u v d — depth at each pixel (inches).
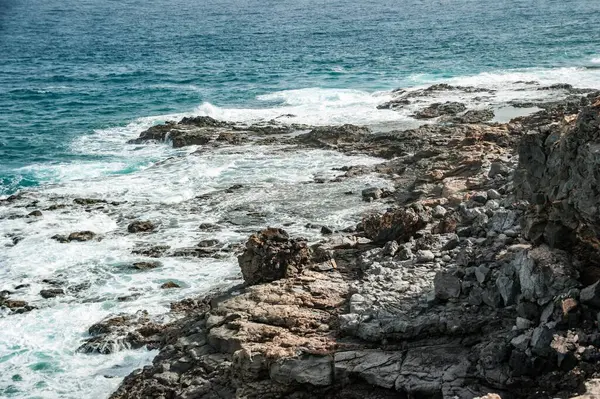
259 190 1440.7
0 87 2974.9
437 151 1502.2
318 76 2923.2
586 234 665.0
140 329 944.3
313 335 758.5
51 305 1032.8
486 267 747.4
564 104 1813.5
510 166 1224.2
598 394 517.3
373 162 1606.8
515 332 657.0
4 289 1079.6
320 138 1780.3
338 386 690.2
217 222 1291.8
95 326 962.1
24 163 1787.6
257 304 829.2
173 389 773.3
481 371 637.3
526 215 747.4
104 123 2213.3
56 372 886.4
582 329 617.0
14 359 913.5
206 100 2527.1
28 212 1390.3
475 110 2003.0
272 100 2449.6
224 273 1093.8
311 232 1202.0
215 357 789.2
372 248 977.5
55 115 2368.4
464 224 944.9
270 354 714.2
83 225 1310.3
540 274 667.4
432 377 655.8
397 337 713.0
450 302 744.3
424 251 871.1
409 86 2581.2
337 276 888.9
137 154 1828.2
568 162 658.2
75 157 1828.2
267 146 1774.1
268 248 904.9
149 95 2674.7
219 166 1625.2
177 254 1165.7
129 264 1143.6
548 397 584.7
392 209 1122.0
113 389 847.7
